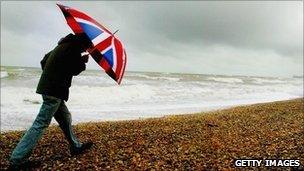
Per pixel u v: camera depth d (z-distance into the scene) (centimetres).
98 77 2739
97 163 289
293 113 722
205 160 309
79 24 251
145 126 514
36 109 1016
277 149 354
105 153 320
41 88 261
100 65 245
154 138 402
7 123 747
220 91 2027
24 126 721
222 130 474
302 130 478
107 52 245
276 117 649
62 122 297
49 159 298
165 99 1450
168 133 440
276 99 1647
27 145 260
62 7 257
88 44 267
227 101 1471
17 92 1391
